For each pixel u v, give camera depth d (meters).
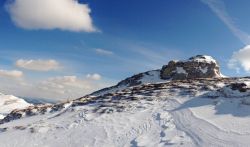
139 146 26.91
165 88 50.22
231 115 30.45
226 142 23.34
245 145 22.06
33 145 32.84
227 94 37.97
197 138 25.64
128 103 44.16
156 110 38.19
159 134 29.12
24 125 42.38
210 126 27.84
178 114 34.28
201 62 84.88
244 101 33.16
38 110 54.22
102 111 42.19
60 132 35.81
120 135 31.00
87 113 42.66
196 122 29.98
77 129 35.72
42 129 37.72
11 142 34.88
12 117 55.38
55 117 45.56
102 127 34.69
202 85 47.41
